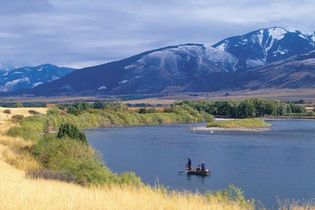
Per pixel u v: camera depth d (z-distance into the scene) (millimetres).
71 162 101812
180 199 46688
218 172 149000
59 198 41875
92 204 39969
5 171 80938
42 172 77438
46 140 131500
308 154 192875
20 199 39906
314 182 129125
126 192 52938
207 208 44594
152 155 189500
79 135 139125
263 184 127250
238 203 51625
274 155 190000
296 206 54719
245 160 175625
